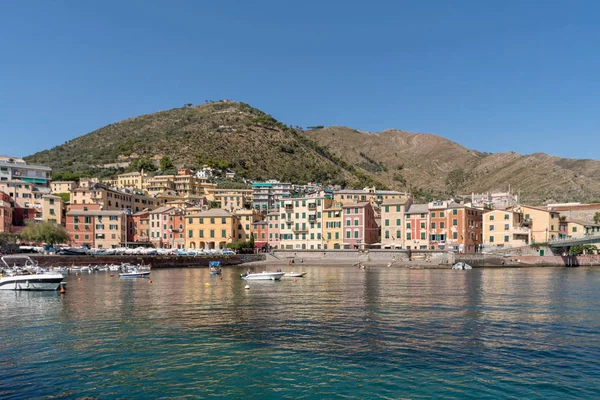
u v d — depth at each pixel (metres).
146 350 37.38
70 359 35.25
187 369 33.03
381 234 167.88
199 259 148.38
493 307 55.62
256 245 183.62
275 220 185.00
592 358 34.59
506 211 155.25
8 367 33.53
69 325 46.66
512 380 30.48
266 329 44.25
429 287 78.31
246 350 37.25
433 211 159.38
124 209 197.62
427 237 159.62
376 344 38.59
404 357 35.12
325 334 42.06
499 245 155.75
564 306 56.31
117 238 175.50
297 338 40.75
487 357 34.97
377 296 66.44
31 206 187.00
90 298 66.56
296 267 142.50
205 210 193.62
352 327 44.78
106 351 37.16
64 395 28.78
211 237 181.50
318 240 176.12
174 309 56.06
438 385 29.86
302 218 179.25
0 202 161.00
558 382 30.08
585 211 198.38
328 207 179.25
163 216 188.12
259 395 28.70
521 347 37.41
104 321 48.56
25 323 47.75
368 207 172.38
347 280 93.88
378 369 32.72
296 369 32.88
